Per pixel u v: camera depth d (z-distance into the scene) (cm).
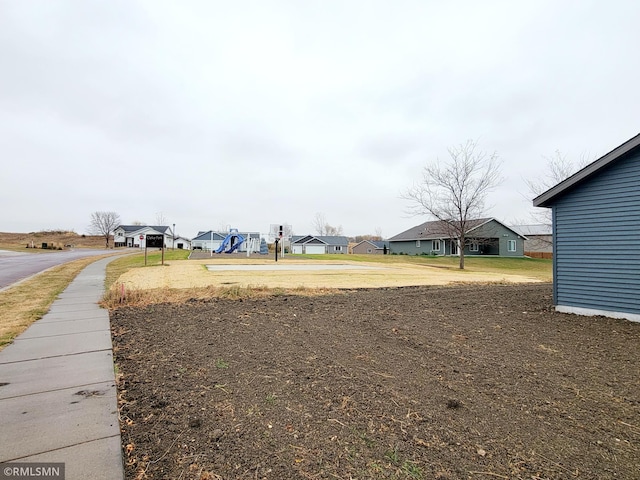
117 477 185
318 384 318
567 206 697
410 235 4466
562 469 195
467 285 1202
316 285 1114
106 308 706
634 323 580
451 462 200
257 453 208
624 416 261
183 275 1438
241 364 373
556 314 666
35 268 1797
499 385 319
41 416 256
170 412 262
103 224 7606
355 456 205
